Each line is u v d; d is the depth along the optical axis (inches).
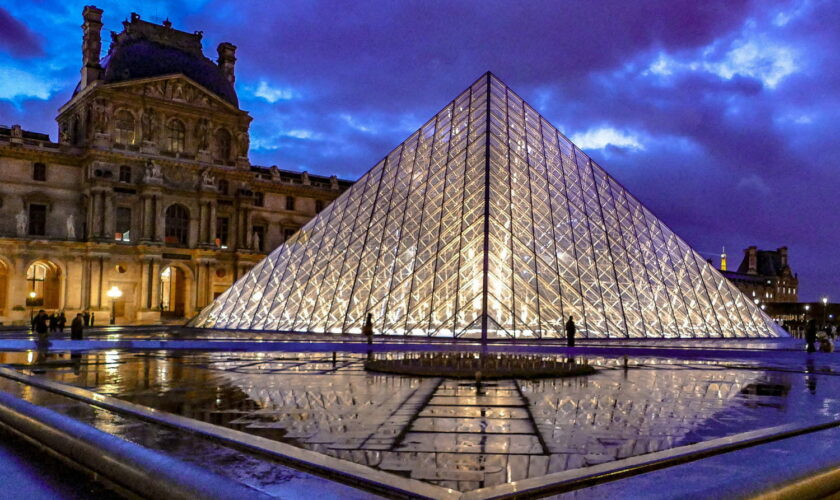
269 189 4687.5
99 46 4173.2
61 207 3858.3
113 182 3833.7
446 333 1903.3
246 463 300.8
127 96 3887.8
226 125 4313.5
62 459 399.2
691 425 607.8
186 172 4131.4
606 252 2261.3
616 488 253.4
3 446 442.9
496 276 1971.0
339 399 774.5
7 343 1798.7
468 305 1935.3
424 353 1526.8
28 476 368.8
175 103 4057.6
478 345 1609.3
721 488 249.8
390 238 2279.8
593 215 2369.6
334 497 247.4
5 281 3801.7
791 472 275.6
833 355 1525.6
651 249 2406.5
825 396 820.6
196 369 1151.0
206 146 4202.8
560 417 649.0
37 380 658.2
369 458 466.3
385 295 2118.6
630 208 2529.5
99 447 347.3
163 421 425.1
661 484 257.1
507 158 2333.9
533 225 2169.0
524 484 285.1
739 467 281.0
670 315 2233.0
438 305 1980.8
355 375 1055.0
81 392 557.3
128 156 3870.6
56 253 3722.9
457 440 533.0
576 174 2522.1
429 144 2598.4
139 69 3991.1
